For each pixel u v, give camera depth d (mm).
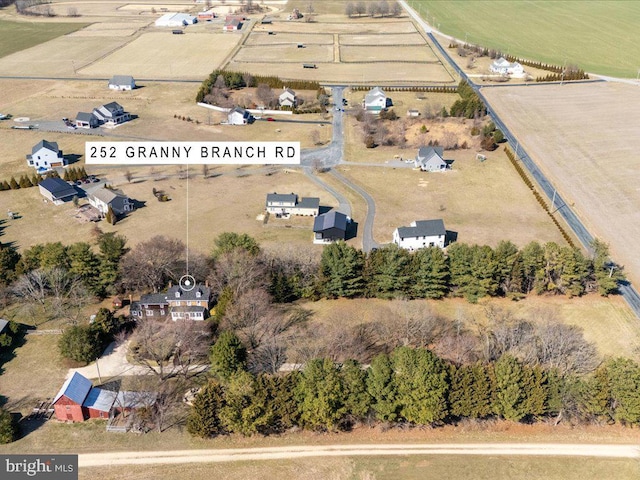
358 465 70500
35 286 99875
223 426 74125
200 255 108500
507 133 180875
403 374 74000
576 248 106062
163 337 89000
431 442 74125
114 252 102062
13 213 129250
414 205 135625
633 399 72375
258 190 142625
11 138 173625
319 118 195000
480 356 85250
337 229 117000
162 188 143000
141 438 73812
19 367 85250
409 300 101250
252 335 89938
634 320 96500
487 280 98938
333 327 93125
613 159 161750
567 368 80875
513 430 76000
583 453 72312
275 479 68438
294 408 73312
